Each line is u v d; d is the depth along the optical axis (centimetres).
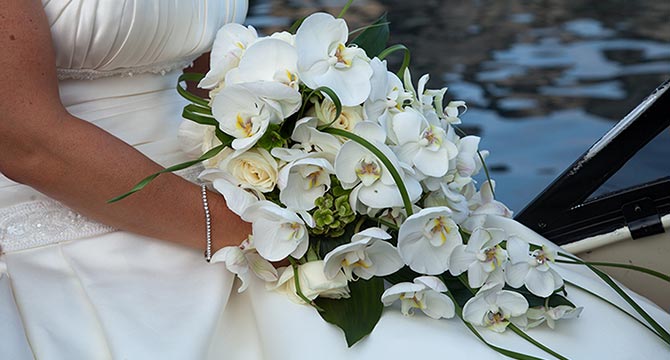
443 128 190
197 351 179
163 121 196
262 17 888
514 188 443
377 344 179
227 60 182
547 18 859
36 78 176
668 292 231
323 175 178
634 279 233
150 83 195
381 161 176
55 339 179
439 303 181
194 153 194
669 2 891
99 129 181
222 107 178
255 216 179
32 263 187
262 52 179
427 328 181
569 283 196
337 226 180
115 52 187
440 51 752
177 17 192
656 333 189
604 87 623
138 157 183
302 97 179
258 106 177
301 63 176
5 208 188
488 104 595
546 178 455
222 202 188
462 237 183
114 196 181
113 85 192
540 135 525
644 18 837
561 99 599
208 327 182
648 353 186
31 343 179
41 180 179
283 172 176
